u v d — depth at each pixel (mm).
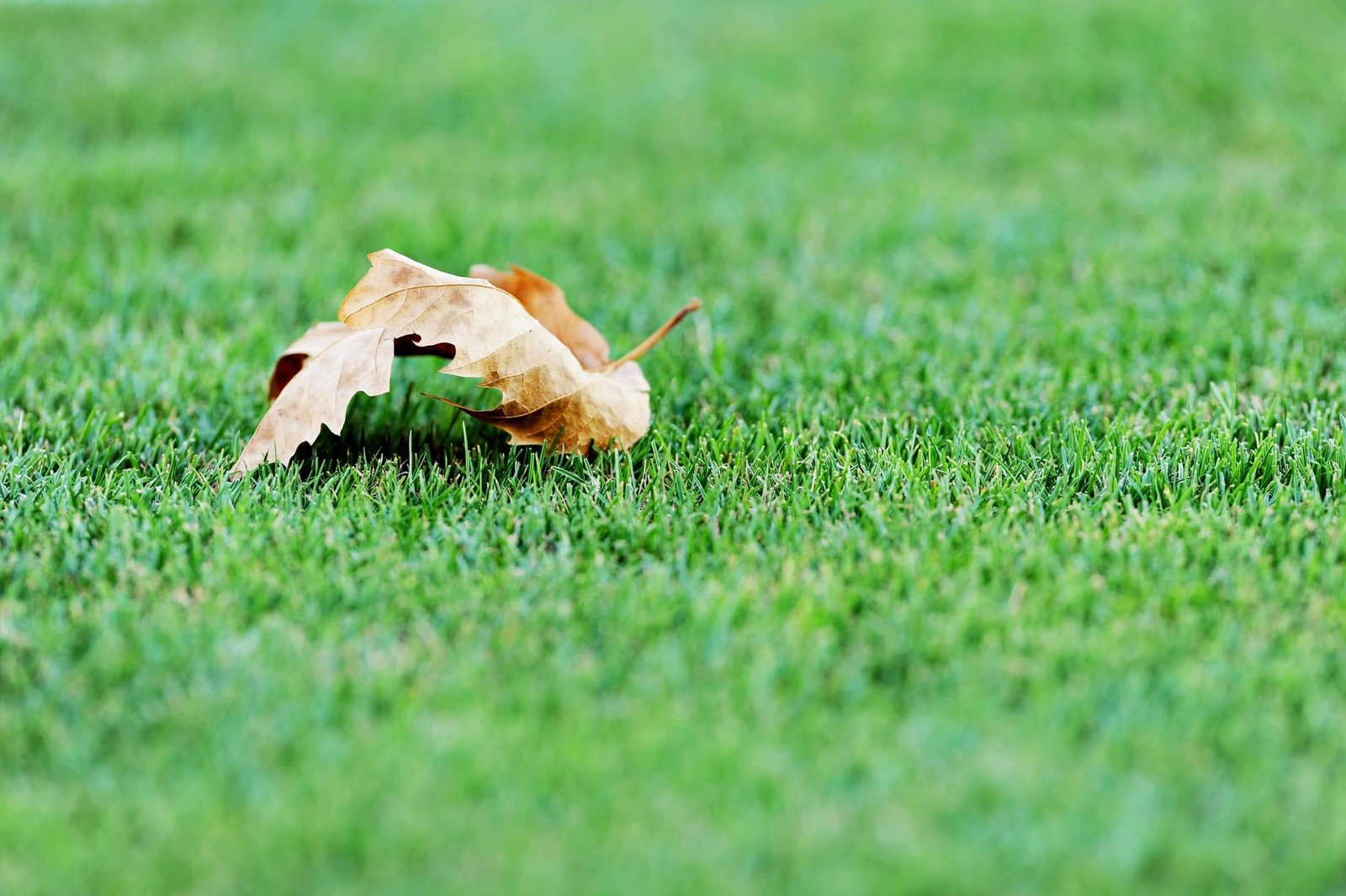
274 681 5926
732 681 6031
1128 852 5008
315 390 8000
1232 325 11352
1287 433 8883
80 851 5027
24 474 8195
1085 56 21938
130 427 9125
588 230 14719
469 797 5293
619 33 25297
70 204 14766
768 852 5059
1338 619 6555
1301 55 21000
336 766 5430
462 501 7934
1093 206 15414
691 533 7496
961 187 16422
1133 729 5691
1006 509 7902
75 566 7059
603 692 6023
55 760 5516
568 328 9281
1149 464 8430
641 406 8680
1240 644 6363
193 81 20453
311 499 7816
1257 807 5262
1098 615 6594
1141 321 11516
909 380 10195
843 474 8367
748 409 9844
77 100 19125
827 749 5602
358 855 5051
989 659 6168
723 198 16062
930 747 5574
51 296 11820
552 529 7676
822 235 14633
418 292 8125
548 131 19062
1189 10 23703
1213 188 15750
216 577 6871
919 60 22531
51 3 25359
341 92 20438
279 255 13508
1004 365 10523
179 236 14062
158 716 5750
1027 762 5473
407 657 6230
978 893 4902
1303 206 14930
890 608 6637
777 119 19688
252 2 26266
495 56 22875
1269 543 7379
